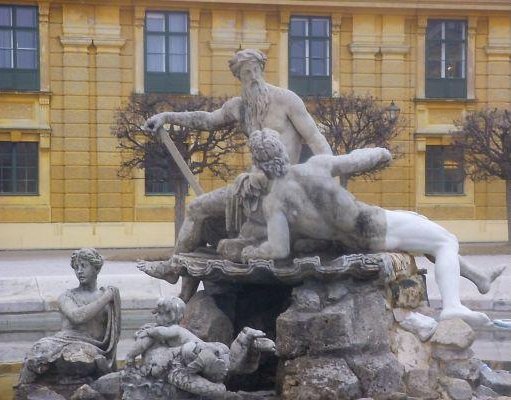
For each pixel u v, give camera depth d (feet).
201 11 119.55
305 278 23.26
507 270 65.46
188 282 26.18
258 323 25.70
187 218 26.11
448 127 123.13
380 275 22.97
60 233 114.93
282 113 25.64
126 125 97.14
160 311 21.33
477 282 26.66
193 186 27.71
